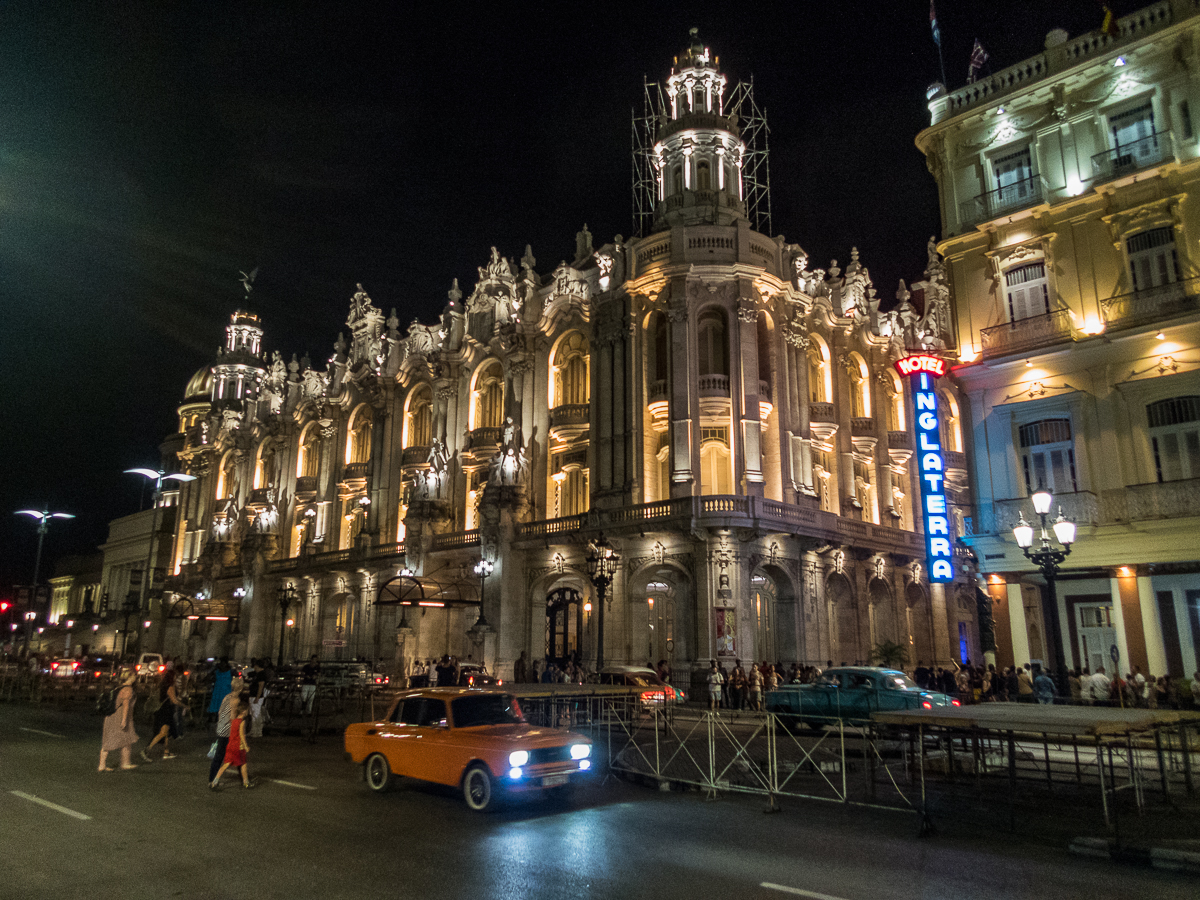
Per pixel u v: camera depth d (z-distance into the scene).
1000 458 24.45
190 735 21.62
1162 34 22.56
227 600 61.47
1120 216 22.95
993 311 25.08
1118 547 22.09
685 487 34.22
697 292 36.69
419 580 38.00
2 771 15.24
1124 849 9.26
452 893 7.86
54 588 101.56
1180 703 20.66
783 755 17.28
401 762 13.01
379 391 51.91
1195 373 21.31
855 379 44.75
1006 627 23.97
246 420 67.94
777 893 7.93
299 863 8.90
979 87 26.34
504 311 45.41
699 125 39.69
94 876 8.41
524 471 40.56
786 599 35.62
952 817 11.41
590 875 8.50
